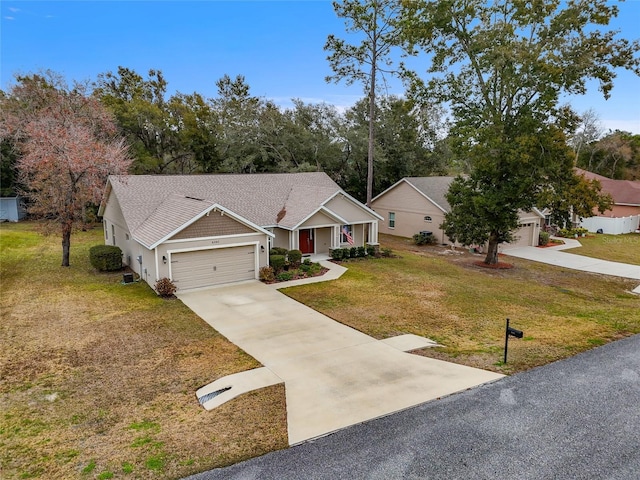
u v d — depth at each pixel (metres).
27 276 17.66
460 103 21.02
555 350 10.44
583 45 17.41
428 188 29.88
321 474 5.77
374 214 23.70
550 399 7.81
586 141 58.84
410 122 36.62
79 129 21.52
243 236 17.12
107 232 23.95
